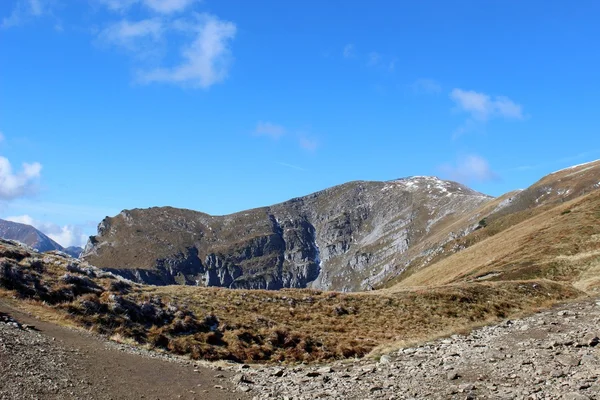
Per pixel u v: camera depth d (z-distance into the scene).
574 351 19.14
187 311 32.44
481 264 87.88
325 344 31.30
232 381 19.67
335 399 15.91
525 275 65.31
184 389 17.23
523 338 24.19
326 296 42.00
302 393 17.14
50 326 23.47
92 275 34.88
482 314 40.19
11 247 34.81
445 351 24.19
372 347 31.50
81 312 27.75
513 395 14.28
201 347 28.42
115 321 28.03
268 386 18.77
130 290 34.44
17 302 26.20
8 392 13.02
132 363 19.98
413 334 34.62
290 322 35.25
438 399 14.83
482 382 16.28
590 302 37.59
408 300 42.25
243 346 29.70
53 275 31.56
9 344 17.08
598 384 14.16
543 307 39.28
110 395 14.86
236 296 38.72
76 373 16.17
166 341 28.02
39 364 15.95
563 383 14.69
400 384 17.36
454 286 46.72
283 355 29.48
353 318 37.78
